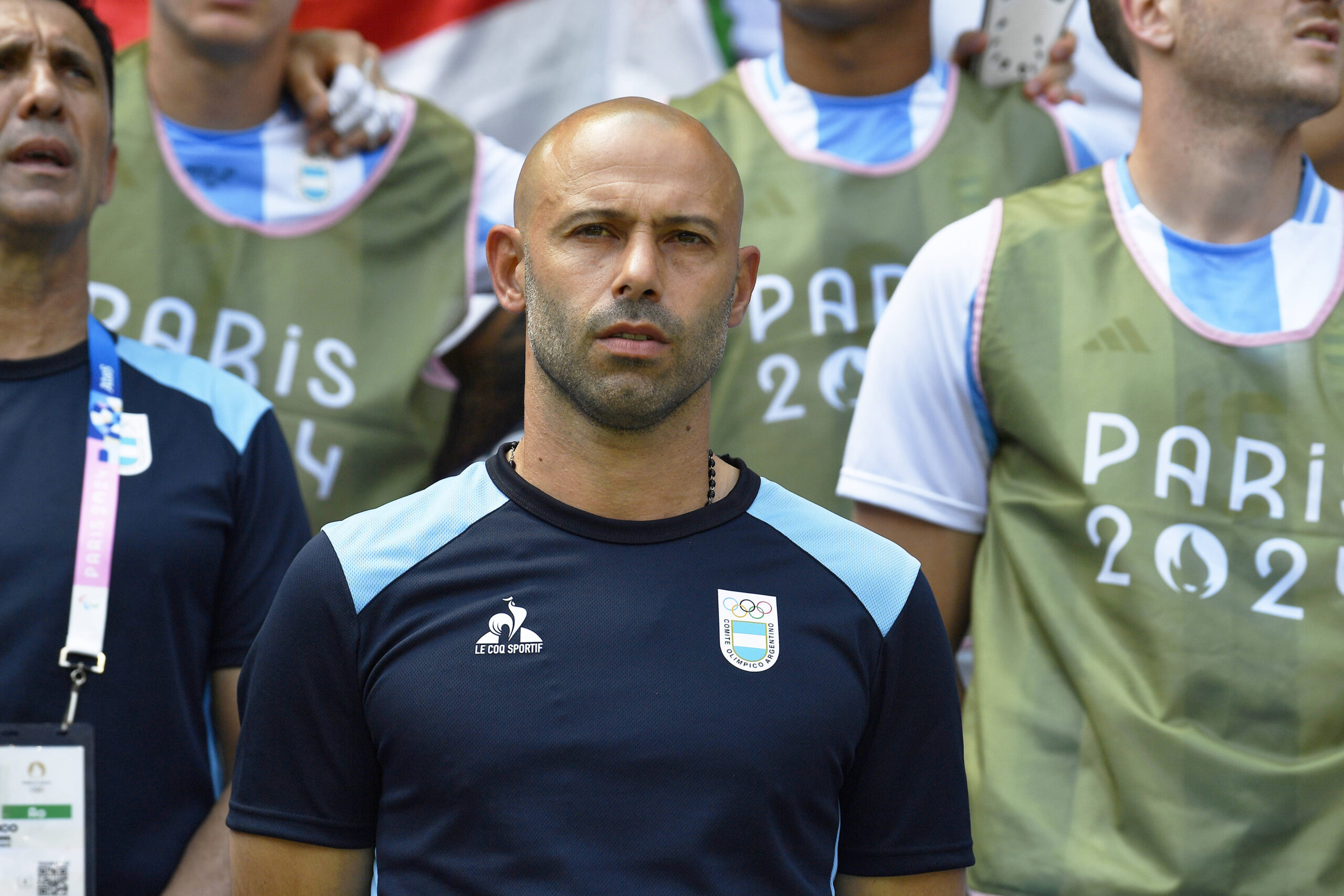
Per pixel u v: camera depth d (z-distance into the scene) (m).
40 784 6.18
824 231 9.03
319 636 4.85
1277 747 6.91
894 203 9.09
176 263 9.04
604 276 4.84
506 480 5.09
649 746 4.59
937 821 5.14
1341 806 6.80
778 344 8.88
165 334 8.95
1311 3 7.16
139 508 6.67
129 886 6.38
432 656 4.72
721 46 9.77
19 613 6.38
